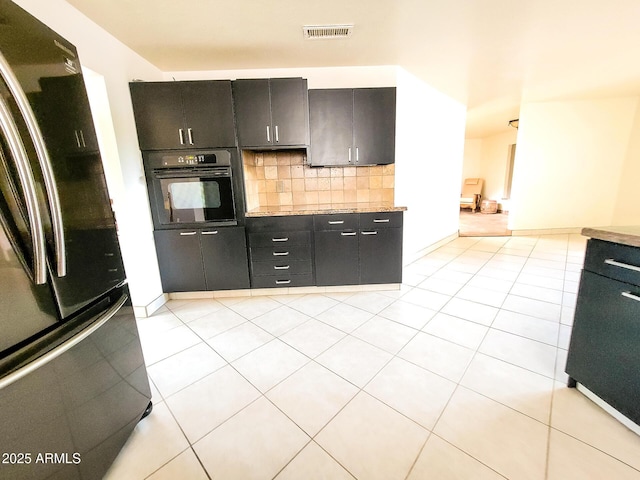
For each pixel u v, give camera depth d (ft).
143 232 8.03
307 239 8.80
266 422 4.36
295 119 8.32
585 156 15.24
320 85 9.50
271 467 3.66
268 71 9.41
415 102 11.02
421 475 3.48
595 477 3.38
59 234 2.93
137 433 4.23
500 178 25.31
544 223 16.30
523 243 14.98
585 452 3.69
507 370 5.35
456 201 16.43
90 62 6.33
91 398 3.41
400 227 8.79
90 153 3.73
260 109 8.18
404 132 10.44
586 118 14.82
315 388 5.04
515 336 6.49
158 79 9.09
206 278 8.94
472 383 5.03
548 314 7.49
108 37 6.91
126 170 7.47
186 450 3.94
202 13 6.21
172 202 8.39
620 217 15.37
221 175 8.30
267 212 8.54
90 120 3.80
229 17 6.40
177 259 8.74
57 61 3.27
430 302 8.40
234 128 8.14
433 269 11.37
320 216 8.66
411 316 7.57
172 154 8.11
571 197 15.81
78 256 3.37
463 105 15.44
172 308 8.51
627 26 7.17
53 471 2.87
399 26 7.02
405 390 4.91
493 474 3.46
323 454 3.81
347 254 8.92
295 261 8.95
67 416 3.06
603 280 4.09
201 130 8.07
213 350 6.30
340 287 9.36
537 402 4.56
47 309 2.89
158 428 4.31
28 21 2.87
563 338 6.36
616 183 15.30
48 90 3.11
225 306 8.53
